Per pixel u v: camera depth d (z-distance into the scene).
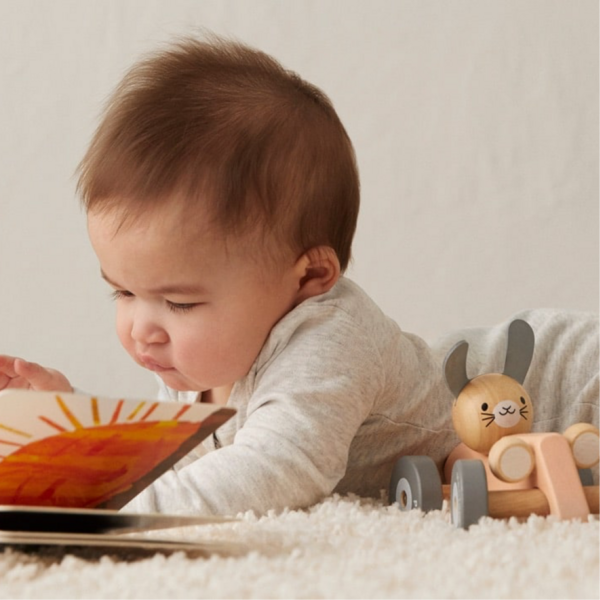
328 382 1.75
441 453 2.06
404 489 1.72
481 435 1.66
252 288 1.79
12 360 1.94
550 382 2.21
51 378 1.91
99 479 1.27
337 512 1.55
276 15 3.44
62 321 3.41
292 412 1.70
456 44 3.41
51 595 0.99
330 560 1.17
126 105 1.85
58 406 1.13
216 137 1.79
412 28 3.42
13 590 1.02
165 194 1.73
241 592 0.98
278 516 1.56
